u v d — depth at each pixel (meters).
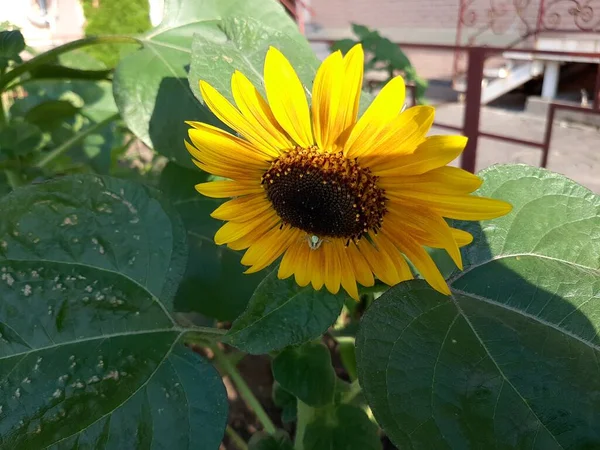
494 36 1.74
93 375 0.22
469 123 0.89
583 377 0.20
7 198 0.23
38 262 0.23
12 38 0.30
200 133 0.21
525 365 0.20
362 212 0.21
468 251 0.24
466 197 0.19
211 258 0.31
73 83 0.46
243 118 0.20
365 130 0.19
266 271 0.30
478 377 0.20
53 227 0.23
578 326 0.21
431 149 0.18
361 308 0.45
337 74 0.19
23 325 0.22
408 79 0.61
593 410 0.19
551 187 0.24
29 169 0.33
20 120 0.37
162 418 0.22
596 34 1.42
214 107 0.20
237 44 0.27
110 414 0.21
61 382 0.21
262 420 0.33
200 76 0.24
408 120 0.18
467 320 0.21
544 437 0.19
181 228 0.25
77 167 0.40
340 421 0.32
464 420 0.19
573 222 0.24
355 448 0.31
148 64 0.29
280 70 0.19
